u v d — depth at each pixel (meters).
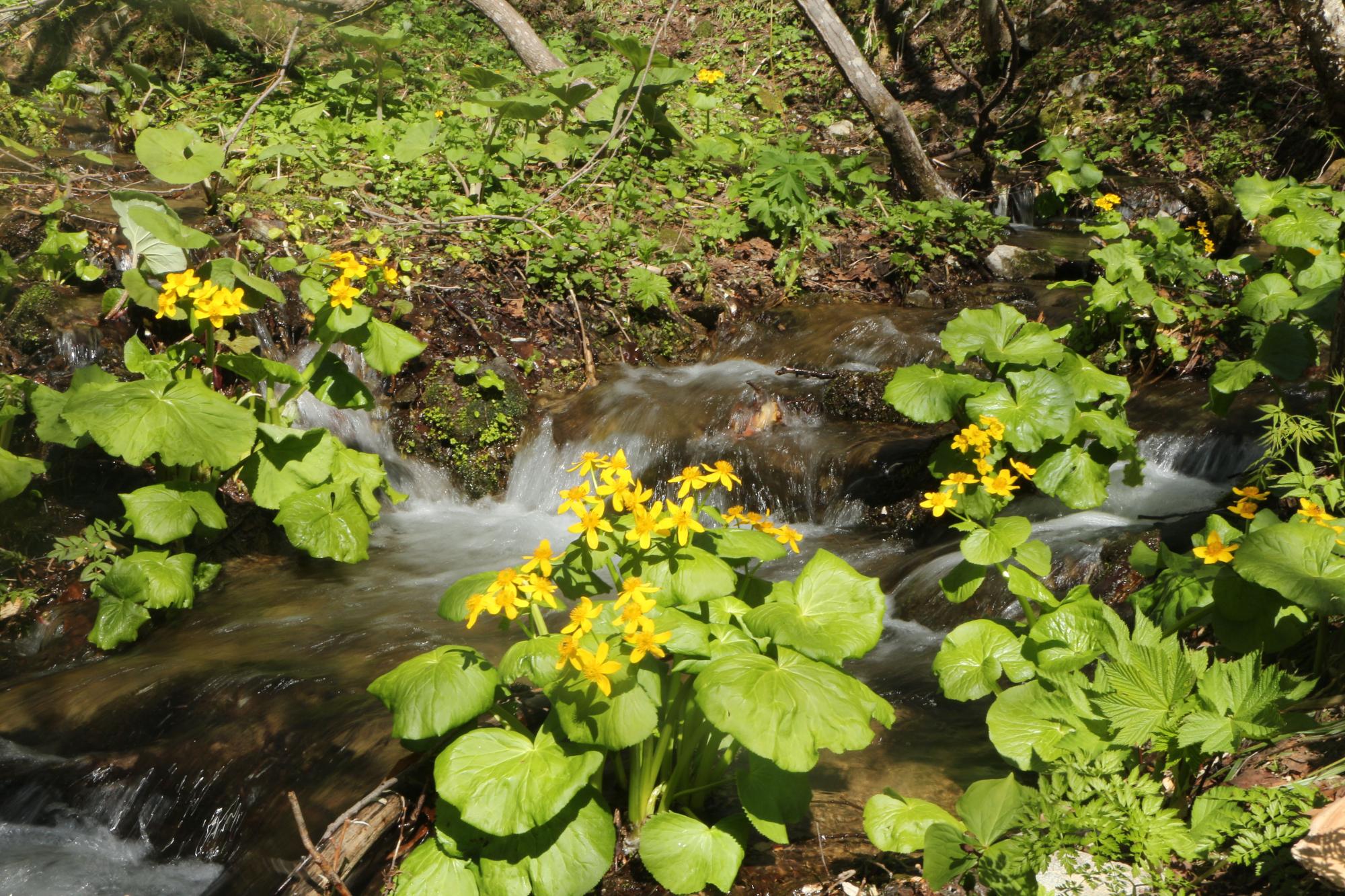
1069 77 12.52
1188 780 2.68
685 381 6.88
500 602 2.65
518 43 11.84
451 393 6.50
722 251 8.34
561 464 6.31
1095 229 6.84
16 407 4.95
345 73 10.30
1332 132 9.86
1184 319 6.29
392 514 6.18
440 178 8.48
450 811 2.75
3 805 3.70
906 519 5.43
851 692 2.64
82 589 4.93
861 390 6.31
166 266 5.21
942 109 13.27
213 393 4.46
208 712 3.88
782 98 13.78
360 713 3.67
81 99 11.02
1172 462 5.57
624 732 2.59
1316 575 2.89
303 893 2.88
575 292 7.37
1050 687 2.99
